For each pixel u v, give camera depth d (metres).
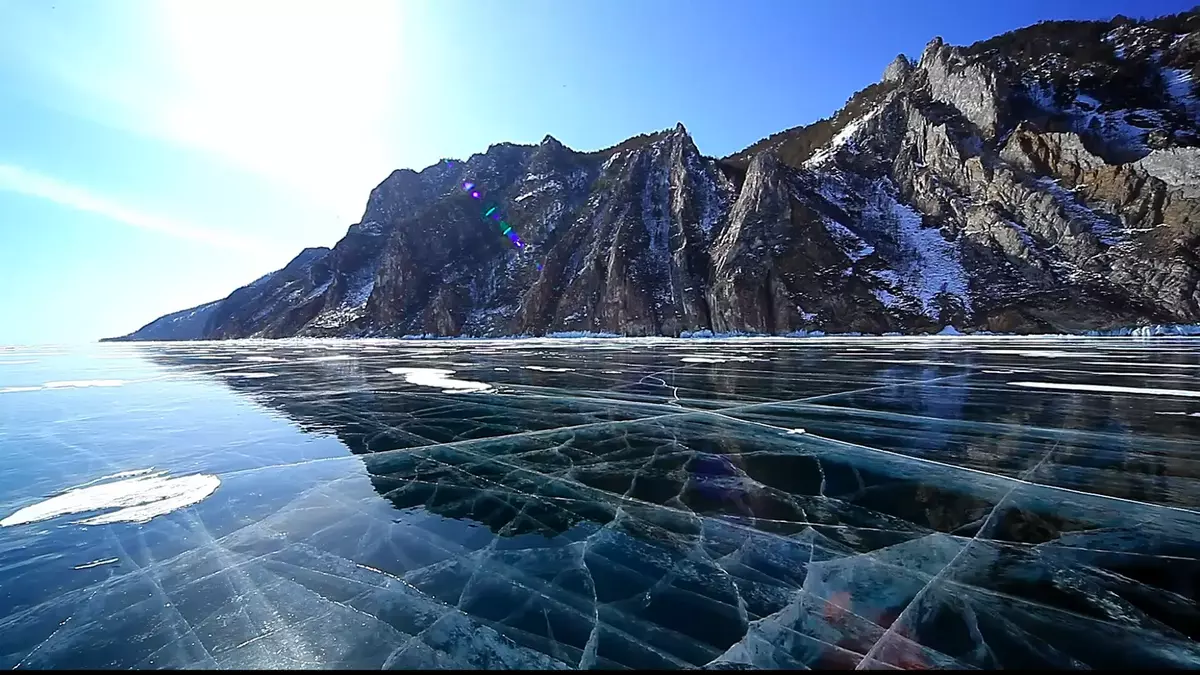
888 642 2.62
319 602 3.06
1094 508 4.24
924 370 13.47
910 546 3.67
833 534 3.90
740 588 3.18
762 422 7.64
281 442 6.86
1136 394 9.20
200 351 34.19
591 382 12.35
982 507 4.34
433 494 4.85
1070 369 12.99
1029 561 3.41
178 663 2.52
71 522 4.25
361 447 6.57
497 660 2.52
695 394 10.23
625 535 3.94
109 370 18.39
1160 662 2.42
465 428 7.57
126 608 3.00
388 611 2.96
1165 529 3.83
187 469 5.69
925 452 5.95
